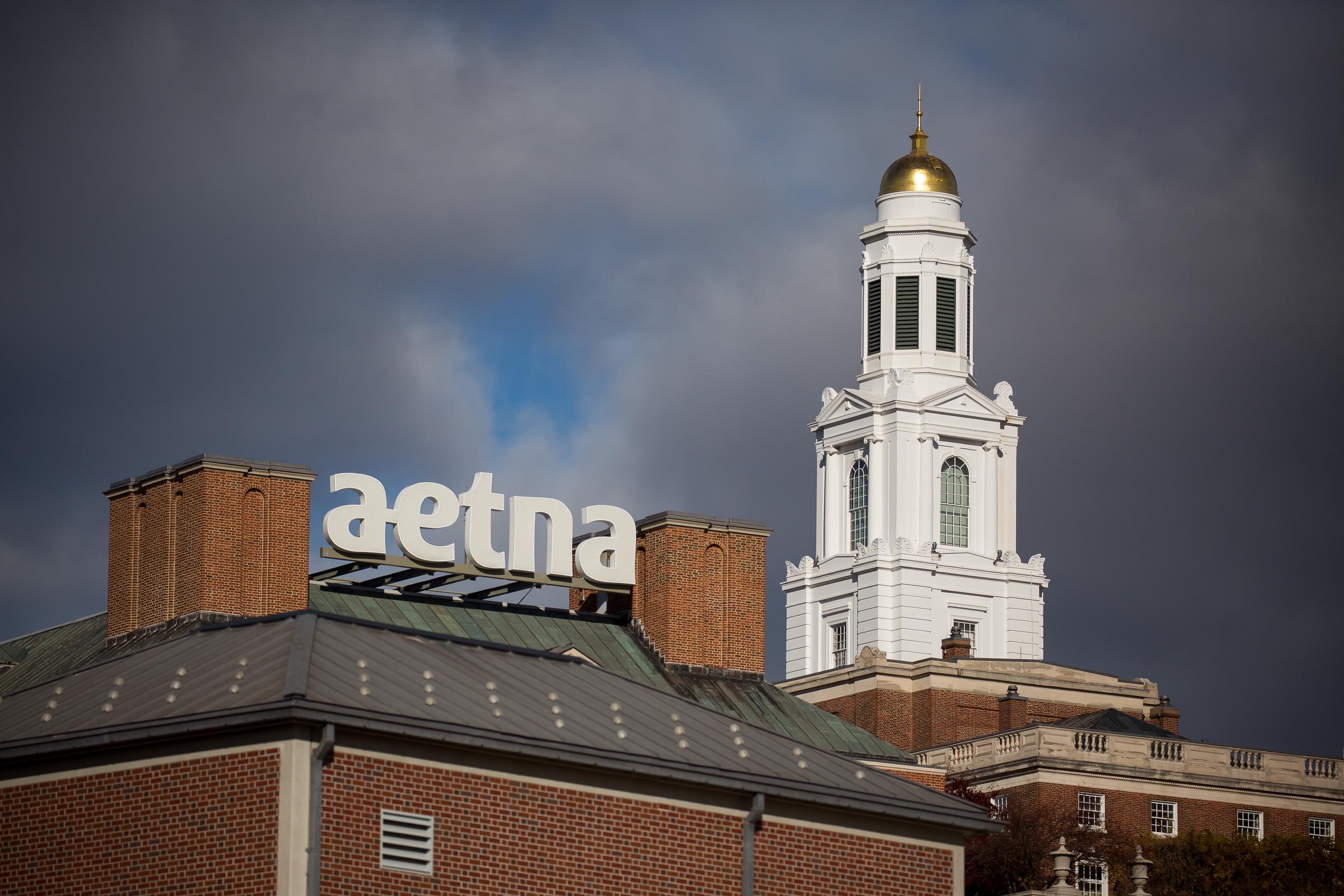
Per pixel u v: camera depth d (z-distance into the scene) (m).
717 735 85.12
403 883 73.81
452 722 75.56
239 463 123.12
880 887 83.69
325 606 124.31
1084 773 156.75
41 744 75.44
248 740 73.31
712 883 80.06
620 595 137.12
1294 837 154.38
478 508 131.12
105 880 74.25
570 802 77.75
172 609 123.19
